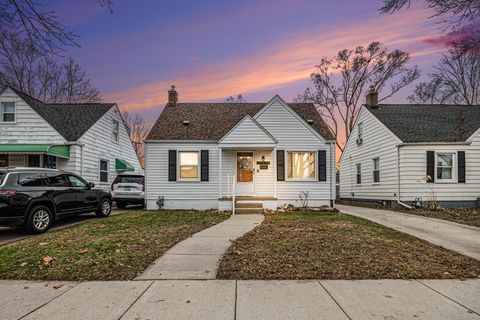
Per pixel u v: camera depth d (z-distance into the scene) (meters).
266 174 15.98
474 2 5.65
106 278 5.10
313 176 16.17
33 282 4.96
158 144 16.09
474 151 16.53
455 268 5.66
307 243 7.25
